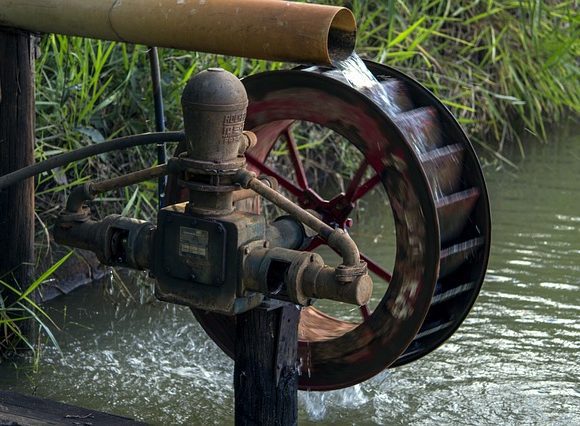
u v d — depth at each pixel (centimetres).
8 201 530
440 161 477
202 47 438
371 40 870
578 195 841
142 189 687
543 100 1028
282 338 390
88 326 609
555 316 625
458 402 528
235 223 365
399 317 467
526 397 532
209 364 573
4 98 514
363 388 542
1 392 441
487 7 973
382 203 838
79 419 420
